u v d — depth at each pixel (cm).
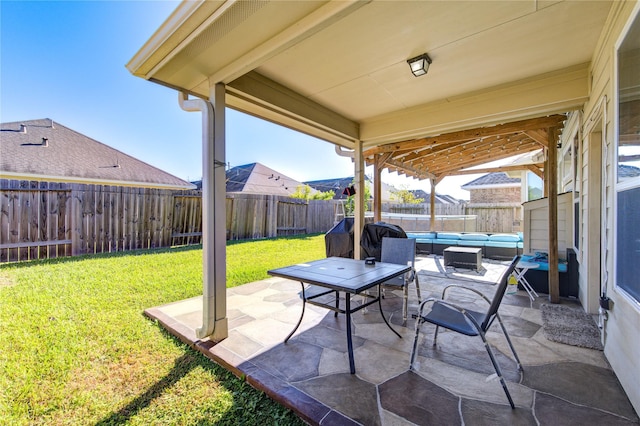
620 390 194
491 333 282
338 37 231
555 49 254
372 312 344
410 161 729
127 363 234
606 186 228
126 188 696
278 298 391
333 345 260
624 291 191
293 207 1135
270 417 178
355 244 493
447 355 242
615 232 205
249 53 223
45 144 846
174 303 355
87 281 437
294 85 323
